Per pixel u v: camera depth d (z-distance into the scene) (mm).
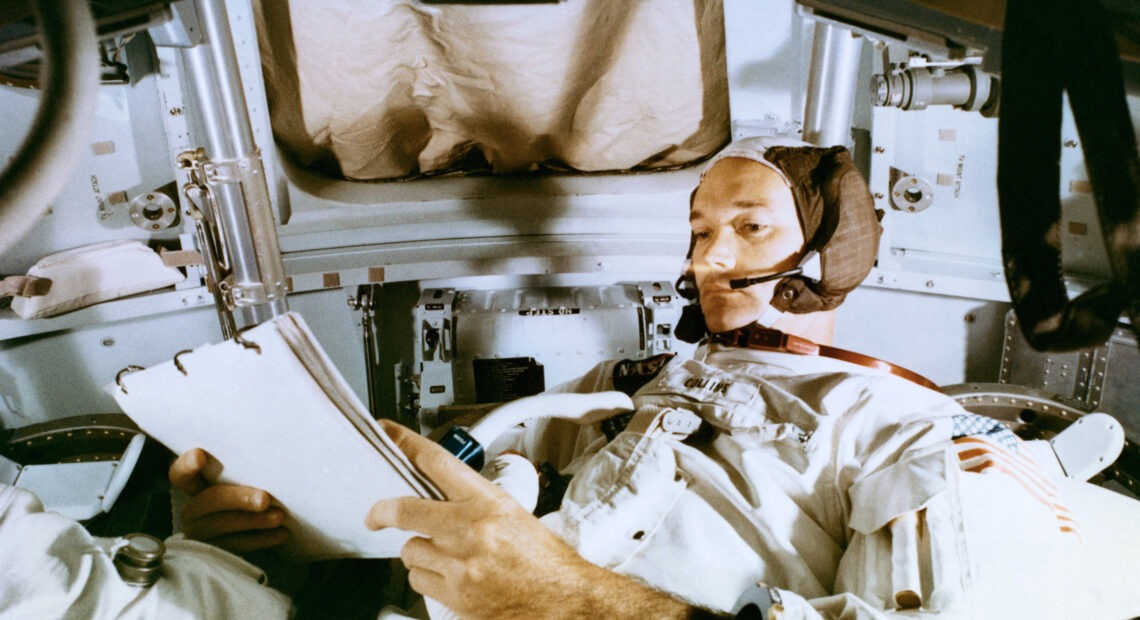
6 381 2285
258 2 1974
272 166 2234
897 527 970
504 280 2475
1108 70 402
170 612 945
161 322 2367
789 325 1376
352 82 2137
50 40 364
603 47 2107
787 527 1077
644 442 1217
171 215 2232
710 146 2430
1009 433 1136
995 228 2297
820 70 2010
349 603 1158
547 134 2369
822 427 1155
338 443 900
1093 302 418
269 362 827
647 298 2305
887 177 2275
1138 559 1191
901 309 2438
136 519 1561
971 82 1958
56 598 862
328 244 2373
